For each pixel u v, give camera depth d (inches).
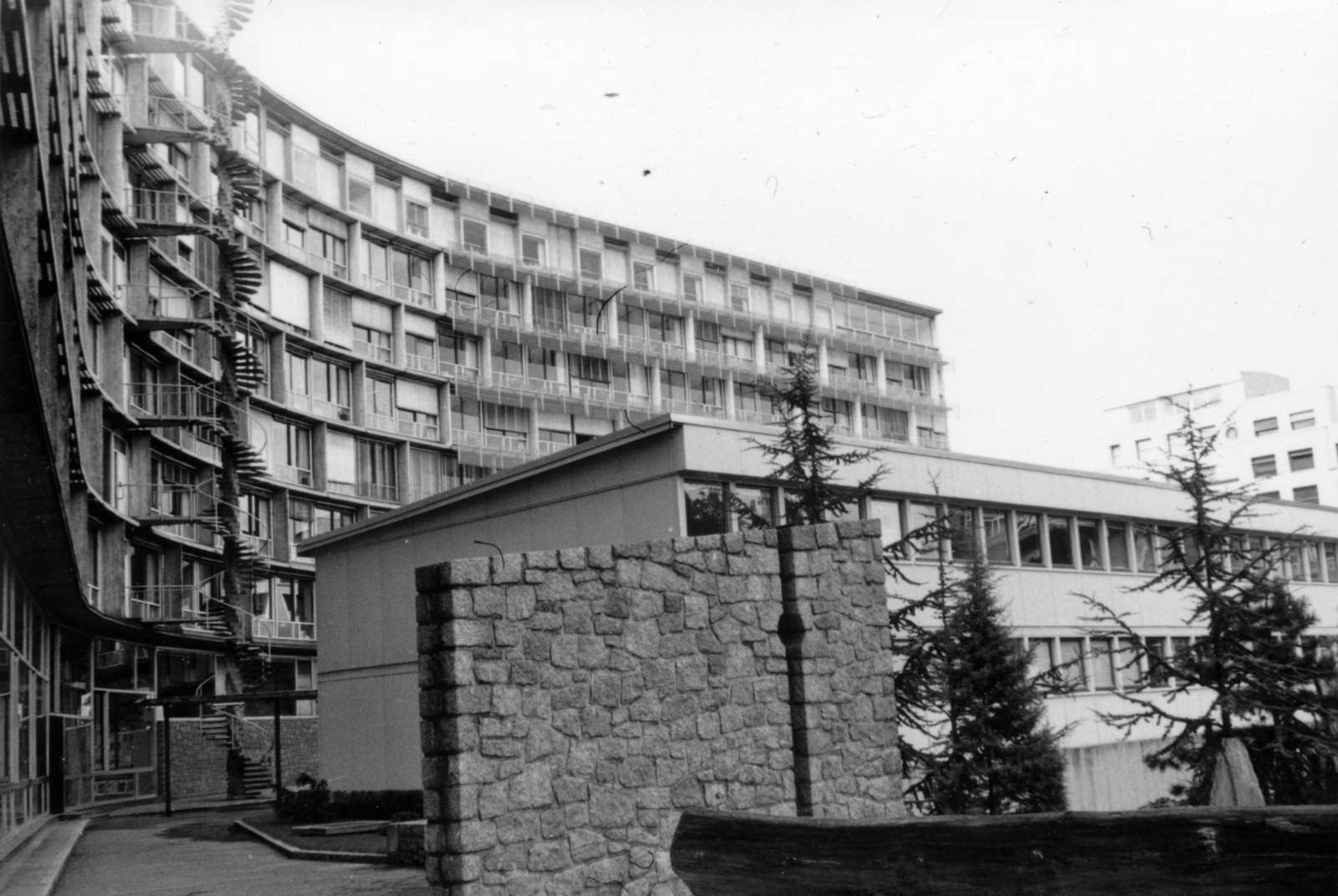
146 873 756.6
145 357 1711.4
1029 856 125.3
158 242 1780.3
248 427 1977.1
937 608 792.3
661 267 2842.0
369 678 1160.8
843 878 141.2
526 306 2605.8
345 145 2336.4
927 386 3393.2
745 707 404.5
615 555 380.5
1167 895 115.3
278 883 672.4
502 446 2536.9
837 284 3161.9
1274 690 708.7
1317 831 106.9
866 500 978.7
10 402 584.4
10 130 506.9
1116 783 1151.0
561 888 348.2
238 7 1670.8
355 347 2300.7
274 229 2111.2
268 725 1893.5
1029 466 1131.3
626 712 374.0
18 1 403.2
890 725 438.3
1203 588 725.9
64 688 1312.7
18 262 519.8
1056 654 1129.4
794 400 799.7
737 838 152.9
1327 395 3806.6
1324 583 1489.9
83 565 1263.5
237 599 1689.2
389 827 741.3
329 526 2206.0
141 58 1674.5
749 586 414.9
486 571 346.9
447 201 2554.1
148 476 1646.2
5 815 808.9
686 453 837.2
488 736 340.5
